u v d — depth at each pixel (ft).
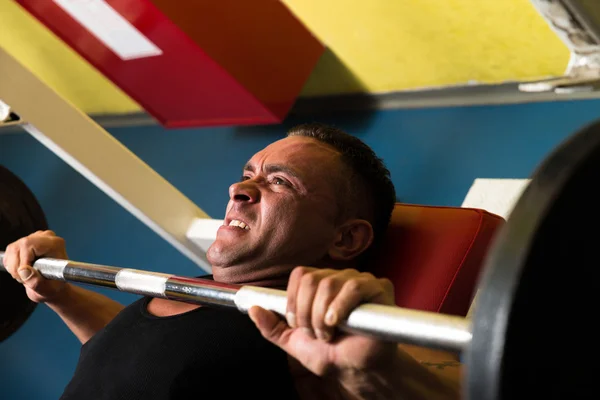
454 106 8.04
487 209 6.00
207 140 10.59
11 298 6.34
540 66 7.20
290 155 4.91
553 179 2.24
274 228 4.66
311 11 8.44
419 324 2.59
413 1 7.40
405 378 3.27
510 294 2.14
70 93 12.44
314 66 8.79
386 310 2.69
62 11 8.66
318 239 4.77
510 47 7.19
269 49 8.41
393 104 8.64
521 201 2.27
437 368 4.00
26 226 6.59
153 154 11.21
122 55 9.09
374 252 5.21
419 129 8.24
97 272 4.50
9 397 11.05
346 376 3.02
